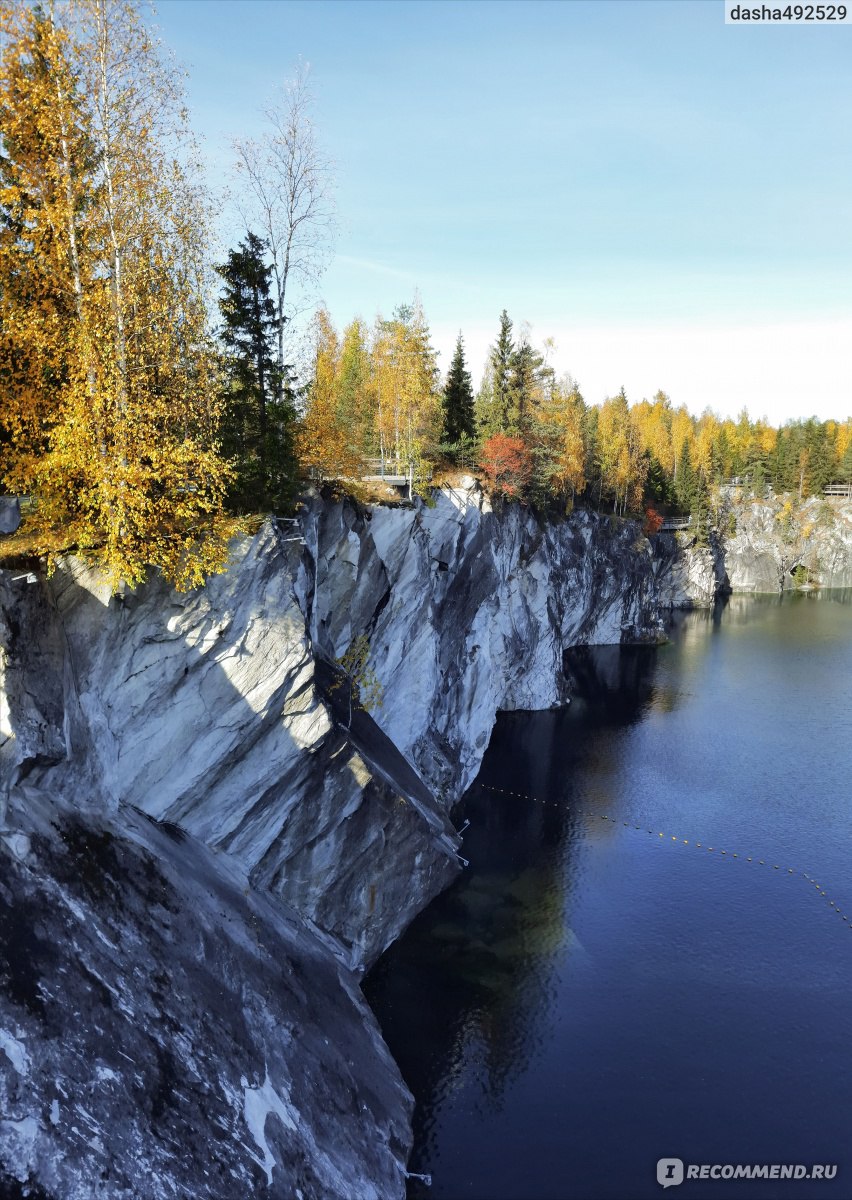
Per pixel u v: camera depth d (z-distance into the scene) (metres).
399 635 36.88
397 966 28.05
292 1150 16.25
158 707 18.56
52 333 17.02
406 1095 21.58
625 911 32.47
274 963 20.09
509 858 37.00
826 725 58.09
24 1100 11.85
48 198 16.55
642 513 108.81
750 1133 21.39
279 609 19.98
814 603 119.69
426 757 40.50
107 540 17.14
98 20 15.89
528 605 62.84
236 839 21.72
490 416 61.88
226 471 18.84
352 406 54.19
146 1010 15.00
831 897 33.97
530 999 26.61
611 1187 19.55
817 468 145.25
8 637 14.42
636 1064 23.83
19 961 13.06
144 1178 12.89
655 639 90.94
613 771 48.94
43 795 15.34
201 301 20.14
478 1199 19.02
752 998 27.05
